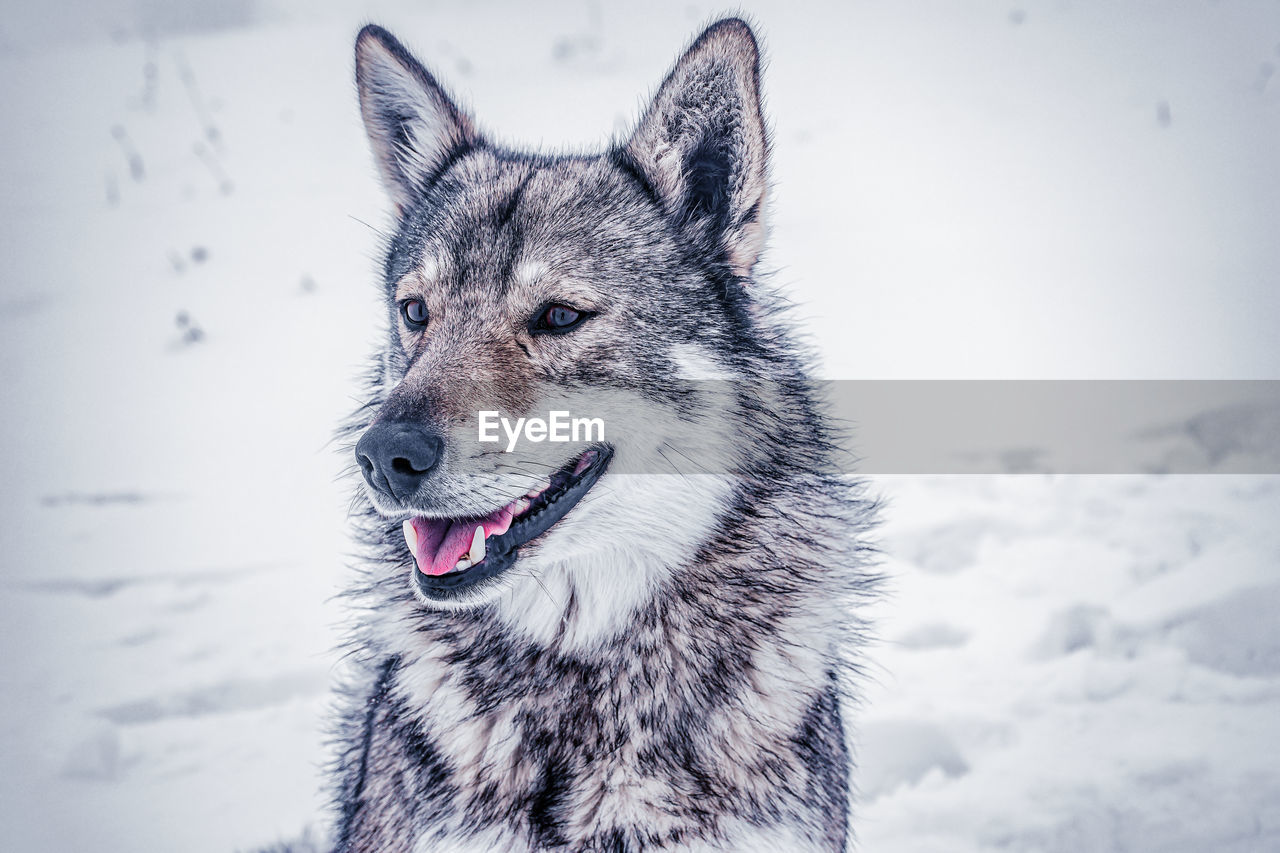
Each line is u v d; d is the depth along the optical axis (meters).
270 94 6.86
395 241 2.51
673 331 2.12
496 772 2.01
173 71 6.85
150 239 5.71
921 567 3.71
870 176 5.97
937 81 6.41
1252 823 2.57
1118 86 6.26
